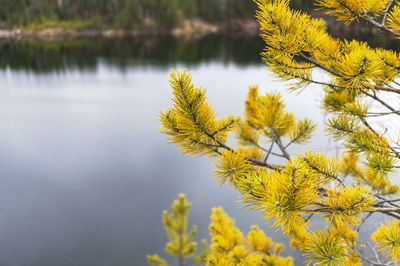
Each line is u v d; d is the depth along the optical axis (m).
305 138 1.76
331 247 0.99
